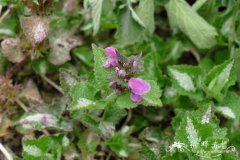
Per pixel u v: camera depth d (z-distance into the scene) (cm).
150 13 39
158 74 39
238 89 40
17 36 39
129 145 38
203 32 39
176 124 36
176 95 38
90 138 37
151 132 39
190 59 44
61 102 38
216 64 41
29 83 40
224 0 40
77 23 42
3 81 38
